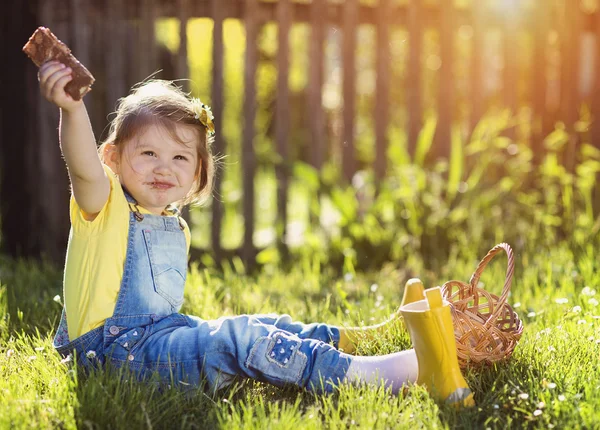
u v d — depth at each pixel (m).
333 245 5.70
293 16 5.66
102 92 5.73
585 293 3.61
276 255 5.76
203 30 11.41
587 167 5.90
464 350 2.69
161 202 2.83
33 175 5.55
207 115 2.90
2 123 5.49
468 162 6.02
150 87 2.96
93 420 2.36
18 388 2.56
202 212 7.07
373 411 2.46
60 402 2.42
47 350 2.89
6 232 5.57
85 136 2.51
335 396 2.67
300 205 8.41
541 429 2.36
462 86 7.76
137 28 5.43
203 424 2.44
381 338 3.04
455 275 4.79
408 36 5.82
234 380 2.84
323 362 2.71
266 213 8.29
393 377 2.71
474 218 5.63
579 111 6.06
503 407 2.52
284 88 5.69
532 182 6.07
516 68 6.01
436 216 5.66
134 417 2.40
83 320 2.71
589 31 6.02
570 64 5.99
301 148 10.28
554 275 4.38
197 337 2.70
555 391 2.61
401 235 5.66
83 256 2.71
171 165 2.82
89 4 5.37
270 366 2.68
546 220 5.68
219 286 4.27
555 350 2.94
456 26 5.88
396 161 5.95
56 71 2.39
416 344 2.61
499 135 6.10
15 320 3.46
